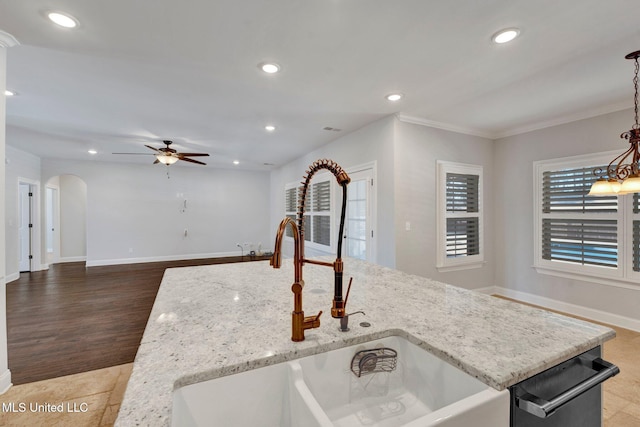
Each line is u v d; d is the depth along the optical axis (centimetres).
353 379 104
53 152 590
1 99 207
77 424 186
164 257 768
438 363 98
